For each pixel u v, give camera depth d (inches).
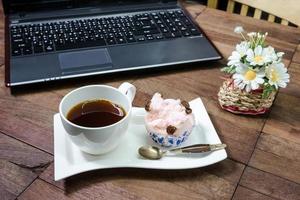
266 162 16.8
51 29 23.7
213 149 16.6
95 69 21.1
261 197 15.3
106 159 16.1
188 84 21.3
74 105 16.5
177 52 22.9
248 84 17.7
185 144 17.1
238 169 16.4
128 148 16.7
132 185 15.4
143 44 23.3
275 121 19.1
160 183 15.6
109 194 15.1
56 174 15.2
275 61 18.0
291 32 27.1
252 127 18.6
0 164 16.1
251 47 18.6
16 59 21.3
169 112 17.0
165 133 16.4
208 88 21.1
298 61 23.9
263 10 30.4
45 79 20.2
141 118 18.1
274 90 18.2
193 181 15.7
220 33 26.4
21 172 15.8
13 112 18.8
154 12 26.5
